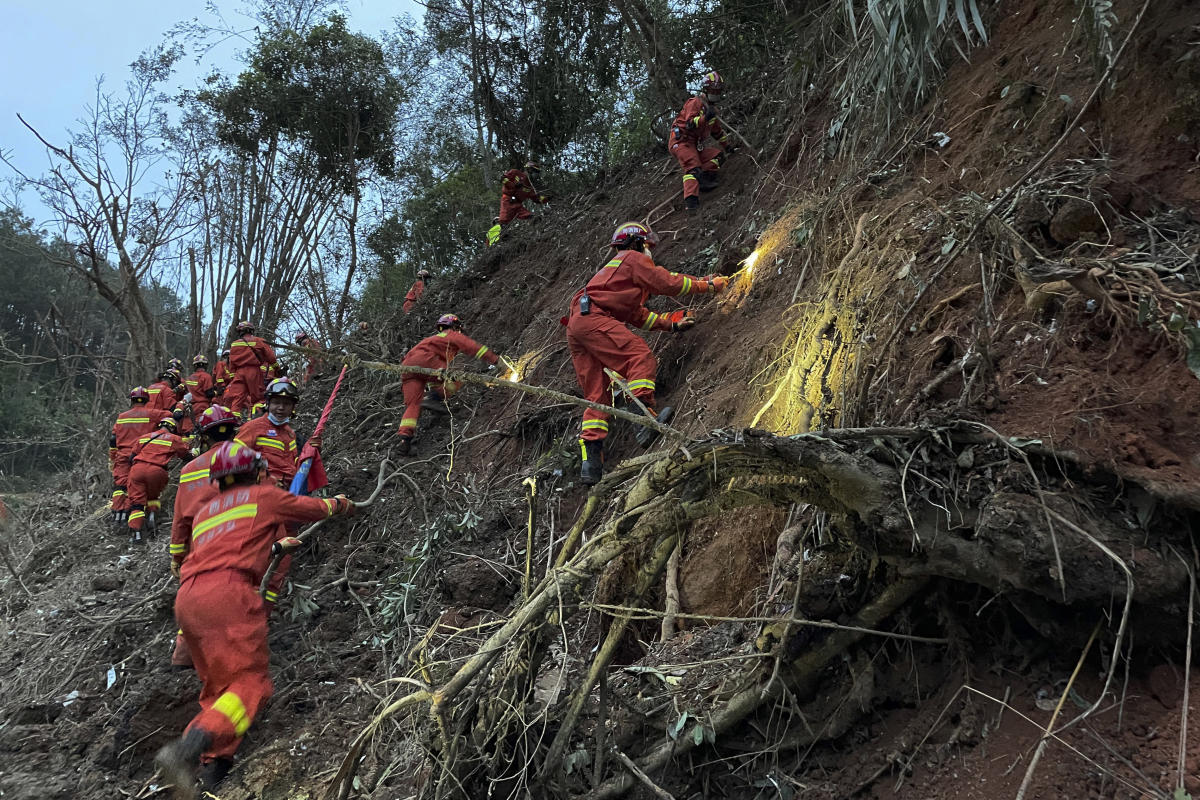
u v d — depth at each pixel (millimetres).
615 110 13133
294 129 16266
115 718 4258
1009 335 2545
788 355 3822
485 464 6016
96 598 6184
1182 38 2678
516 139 13992
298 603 4855
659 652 3150
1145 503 1871
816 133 5535
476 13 13461
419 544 5152
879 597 2301
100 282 13672
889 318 3051
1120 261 2293
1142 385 2131
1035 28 3707
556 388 6074
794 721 2424
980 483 2041
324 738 3725
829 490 2184
